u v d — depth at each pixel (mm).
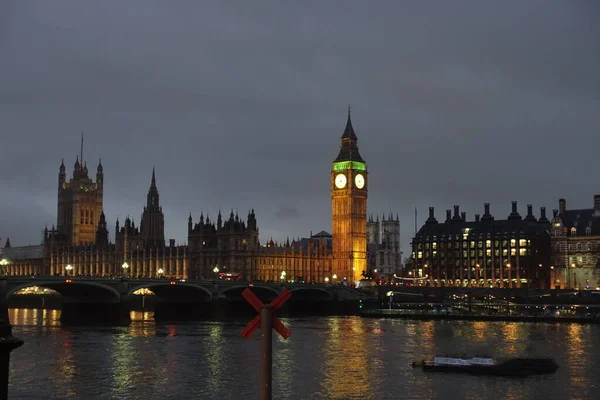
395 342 148250
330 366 111875
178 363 113438
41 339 147125
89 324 196000
